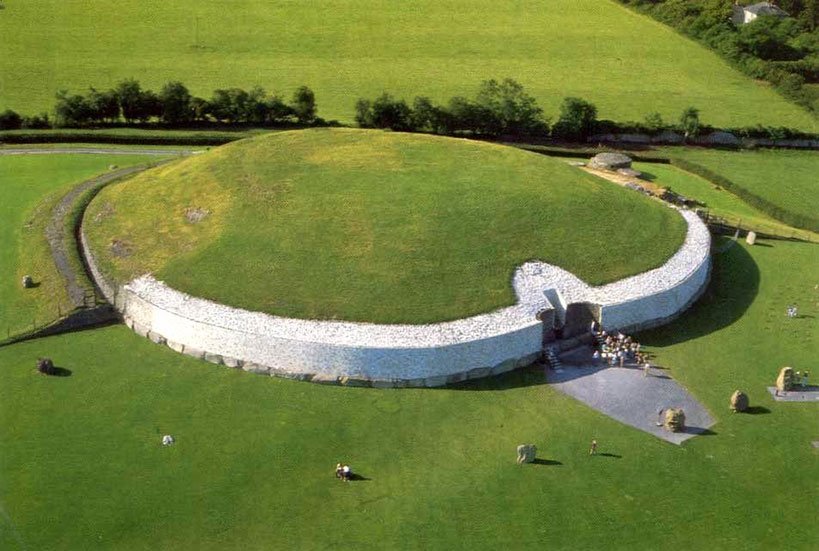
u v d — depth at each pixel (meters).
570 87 167.25
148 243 88.62
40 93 149.00
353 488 63.81
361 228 86.50
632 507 63.19
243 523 60.22
